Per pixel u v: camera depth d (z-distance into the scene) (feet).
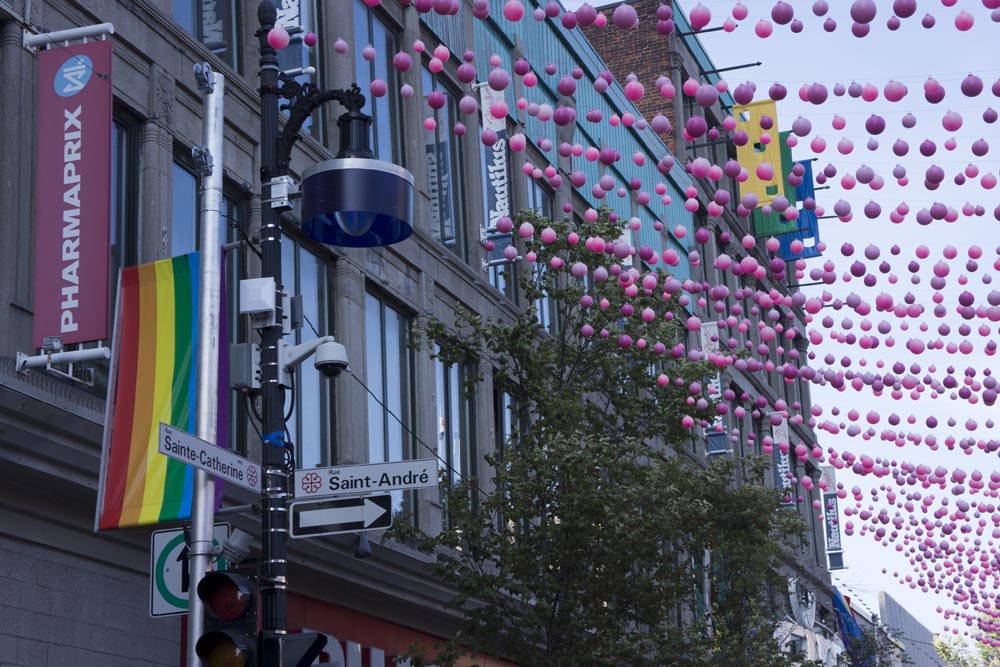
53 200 44.96
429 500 76.18
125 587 49.93
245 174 61.93
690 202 60.44
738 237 161.68
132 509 42.50
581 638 61.36
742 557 86.02
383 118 79.05
